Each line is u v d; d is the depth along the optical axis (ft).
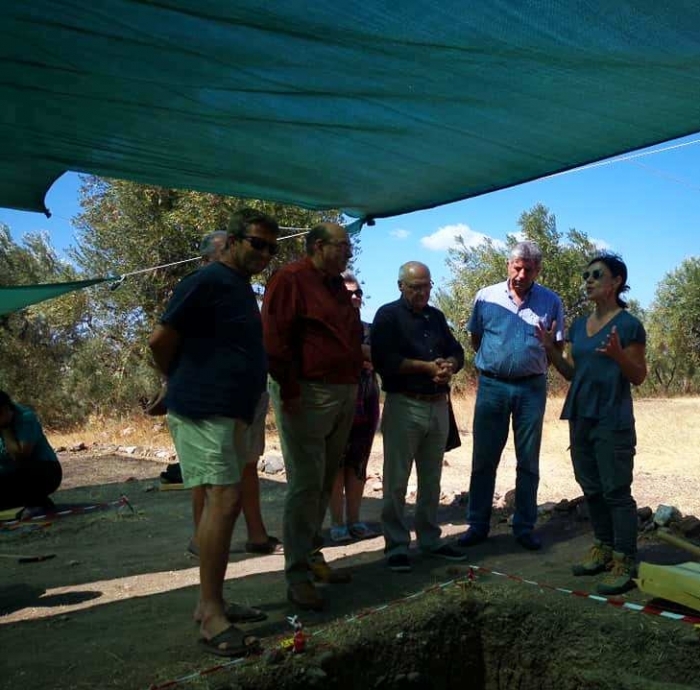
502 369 17.72
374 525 20.80
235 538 19.88
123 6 9.35
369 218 21.44
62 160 16.40
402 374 16.07
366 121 13.78
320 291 13.87
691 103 12.26
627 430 14.47
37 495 23.45
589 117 13.17
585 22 9.59
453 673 13.46
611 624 12.66
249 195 19.92
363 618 12.91
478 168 16.58
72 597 15.16
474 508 18.29
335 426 14.26
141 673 11.07
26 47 10.60
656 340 85.87
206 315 11.94
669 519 18.31
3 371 59.62
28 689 10.64
